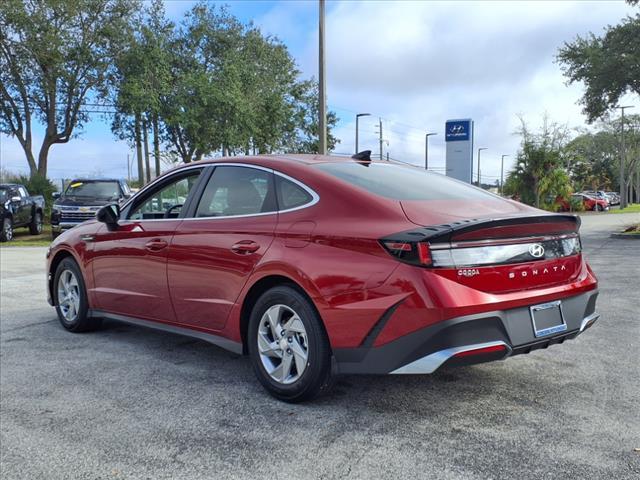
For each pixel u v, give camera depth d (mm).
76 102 27469
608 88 18703
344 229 3461
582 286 3738
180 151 28359
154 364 4637
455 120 20281
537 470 2764
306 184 3855
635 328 5488
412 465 2844
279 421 3436
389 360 3229
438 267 3125
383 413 3508
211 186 4480
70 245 5641
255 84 28891
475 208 3748
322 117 18266
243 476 2789
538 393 3793
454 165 20516
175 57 27969
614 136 60875
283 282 3811
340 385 4004
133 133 28484
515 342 3305
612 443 3037
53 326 6047
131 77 25359
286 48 32469
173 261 4480
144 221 4887
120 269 5043
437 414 3475
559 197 34438
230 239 4055
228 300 4062
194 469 2875
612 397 3697
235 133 26469
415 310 3107
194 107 25312
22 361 4758
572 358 4547
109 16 26703
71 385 4148
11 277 9750
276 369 3777
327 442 3131
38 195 23734
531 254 3451
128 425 3432
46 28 24891
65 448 3146
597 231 18891
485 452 2963
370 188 3748
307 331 3543
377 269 3252
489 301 3188
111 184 19484
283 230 3758
